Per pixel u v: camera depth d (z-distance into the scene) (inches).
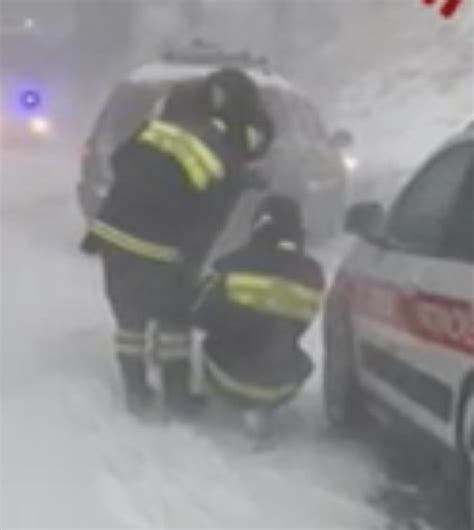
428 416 430.3
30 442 487.8
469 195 440.8
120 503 428.8
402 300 453.7
